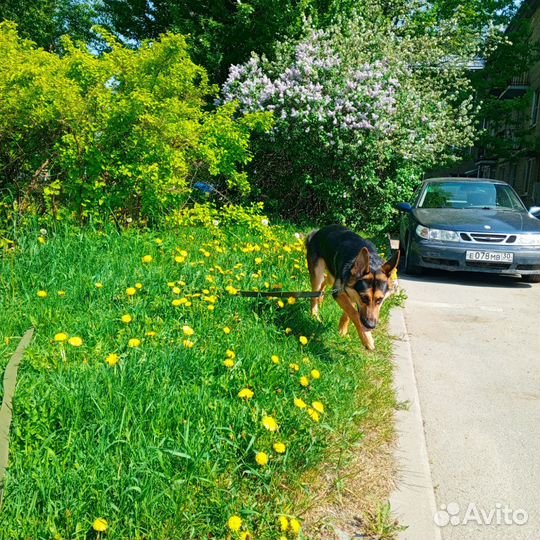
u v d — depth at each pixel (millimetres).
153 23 17375
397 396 3885
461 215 8633
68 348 3510
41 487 2205
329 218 12359
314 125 11289
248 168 12617
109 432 2605
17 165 6781
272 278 5895
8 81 6105
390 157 11664
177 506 2264
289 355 3953
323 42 12312
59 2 23562
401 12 17703
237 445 2688
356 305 4512
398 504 2646
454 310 6570
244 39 15141
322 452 2855
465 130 14250
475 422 3572
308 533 2389
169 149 7098
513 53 21953
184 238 7227
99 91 6578
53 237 5930
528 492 2812
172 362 3332
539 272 8055
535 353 5035
